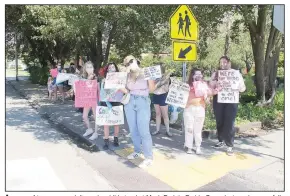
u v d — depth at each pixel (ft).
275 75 36.76
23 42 90.48
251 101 35.40
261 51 34.42
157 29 39.99
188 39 20.04
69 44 67.92
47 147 21.07
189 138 19.06
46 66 78.95
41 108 37.45
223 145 20.52
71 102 42.27
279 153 19.26
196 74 18.76
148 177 15.75
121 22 35.24
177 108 26.21
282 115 30.30
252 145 21.03
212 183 14.97
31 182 15.10
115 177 15.78
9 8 59.82
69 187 14.58
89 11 28.25
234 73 18.57
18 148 20.83
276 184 14.78
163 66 22.84
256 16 33.76
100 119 19.66
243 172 16.22
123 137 23.20
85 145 21.36
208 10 27.66
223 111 19.44
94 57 51.31
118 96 19.75
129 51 49.42
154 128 25.77
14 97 50.98
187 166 17.16
